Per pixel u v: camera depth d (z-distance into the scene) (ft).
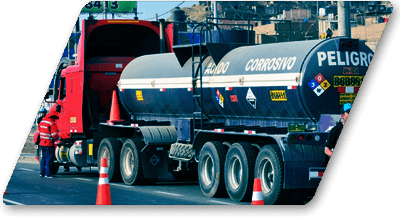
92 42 89.92
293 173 52.08
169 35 88.17
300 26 211.82
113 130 82.84
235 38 68.28
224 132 60.34
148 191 67.56
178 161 75.00
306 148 52.95
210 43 64.64
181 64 70.59
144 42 91.76
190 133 69.26
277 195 52.95
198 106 68.28
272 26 211.20
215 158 61.41
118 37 90.99
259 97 58.08
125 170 75.72
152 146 72.69
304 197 54.19
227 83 61.93
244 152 57.00
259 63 58.70
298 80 53.62
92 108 85.87
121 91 81.76
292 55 55.42
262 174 55.42
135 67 80.33
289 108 55.72
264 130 57.26
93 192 66.95
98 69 85.61
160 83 73.41
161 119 78.13
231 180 59.16
